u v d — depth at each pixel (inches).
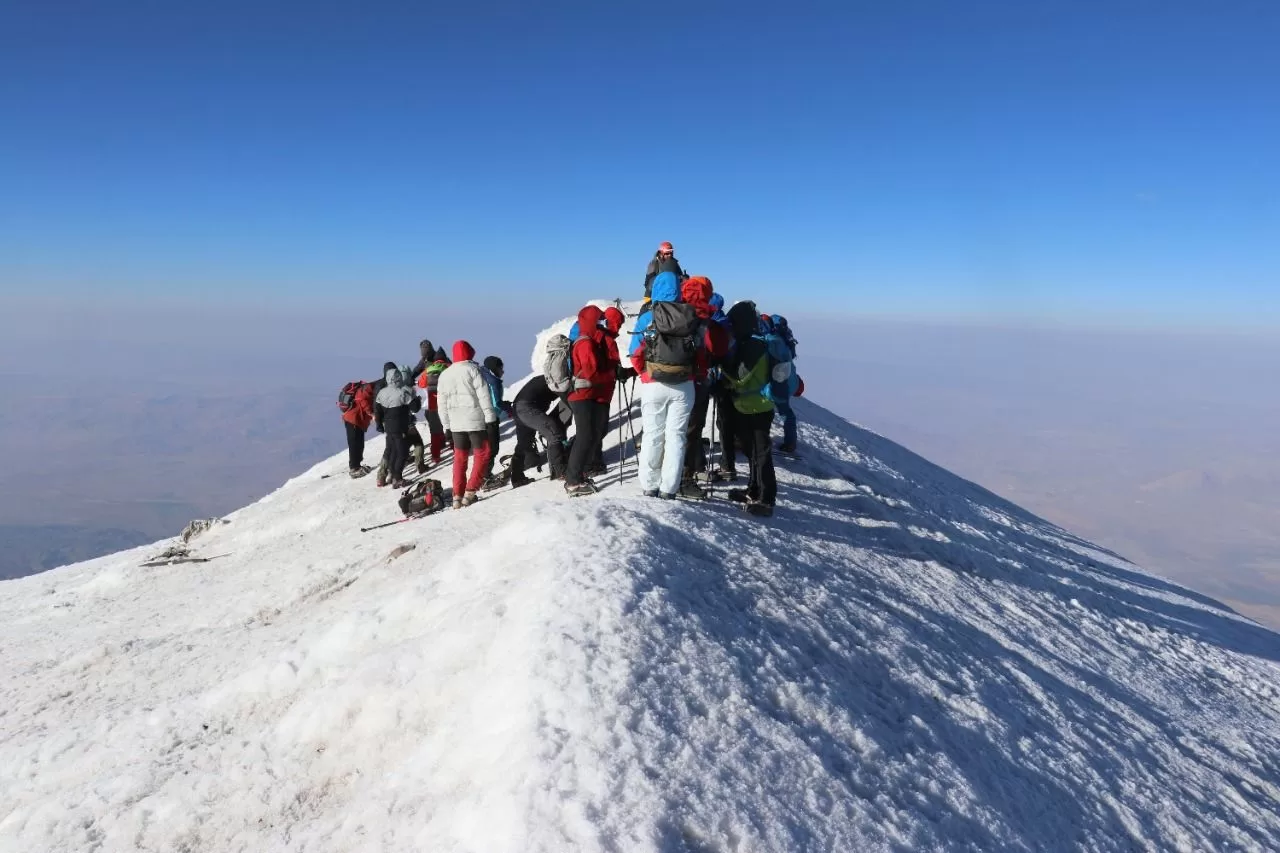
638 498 257.3
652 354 252.5
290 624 258.7
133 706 204.2
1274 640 473.1
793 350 402.3
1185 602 490.6
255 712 170.4
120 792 145.5
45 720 219.1
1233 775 222.8
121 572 469.4
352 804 122.5
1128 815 165.6
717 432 420.2
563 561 172.4
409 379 510.0
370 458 637.3
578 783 103.6
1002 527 495.2
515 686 126.0
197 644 270.2
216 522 549.0
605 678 127.0
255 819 130.6
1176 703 274.8
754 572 208.2
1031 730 185.9
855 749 135.9
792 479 369.7
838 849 106.5
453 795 111.5
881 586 259.3
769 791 113.3
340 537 407.5
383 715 142.1
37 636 353.1
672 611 156.5
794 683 146.7
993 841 127.0
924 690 179.2
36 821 142.7
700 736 120.6
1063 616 332.5
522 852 91.4
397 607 188.7
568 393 341.7
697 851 98.3
